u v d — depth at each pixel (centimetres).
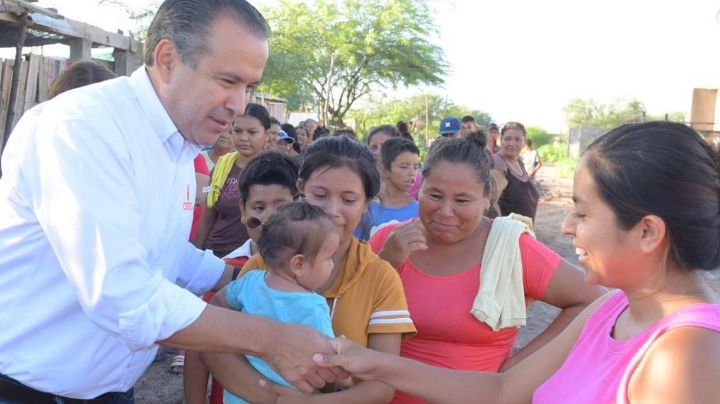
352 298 226
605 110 5809
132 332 186
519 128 688
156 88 202
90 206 183
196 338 192
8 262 197
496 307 233
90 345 205
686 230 135
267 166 302
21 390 202
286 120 2847
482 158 242
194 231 489
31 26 822
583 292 239
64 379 205
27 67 841
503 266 238
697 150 136
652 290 145
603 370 150
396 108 4122
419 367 198
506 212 686
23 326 199
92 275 184
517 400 190
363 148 239
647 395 134
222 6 194
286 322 204
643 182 136
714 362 128
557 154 4247
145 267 191
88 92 196
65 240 184
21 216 194
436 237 246
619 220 141
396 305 225
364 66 2897
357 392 213
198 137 207
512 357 249
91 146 186
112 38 1010
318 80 2931
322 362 195
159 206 208
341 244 233
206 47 192
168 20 197
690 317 135
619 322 159
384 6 2853
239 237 479
